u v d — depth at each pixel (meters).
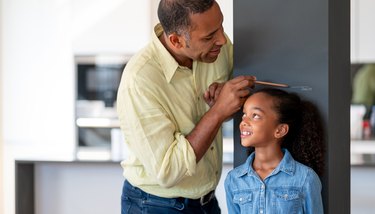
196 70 1.78
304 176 1.61
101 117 4.47
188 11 1.56
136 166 1.83
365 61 4.33
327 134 1.61
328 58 1.59
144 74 1.67
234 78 1.68
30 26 4.38
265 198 1.66
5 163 4.41
